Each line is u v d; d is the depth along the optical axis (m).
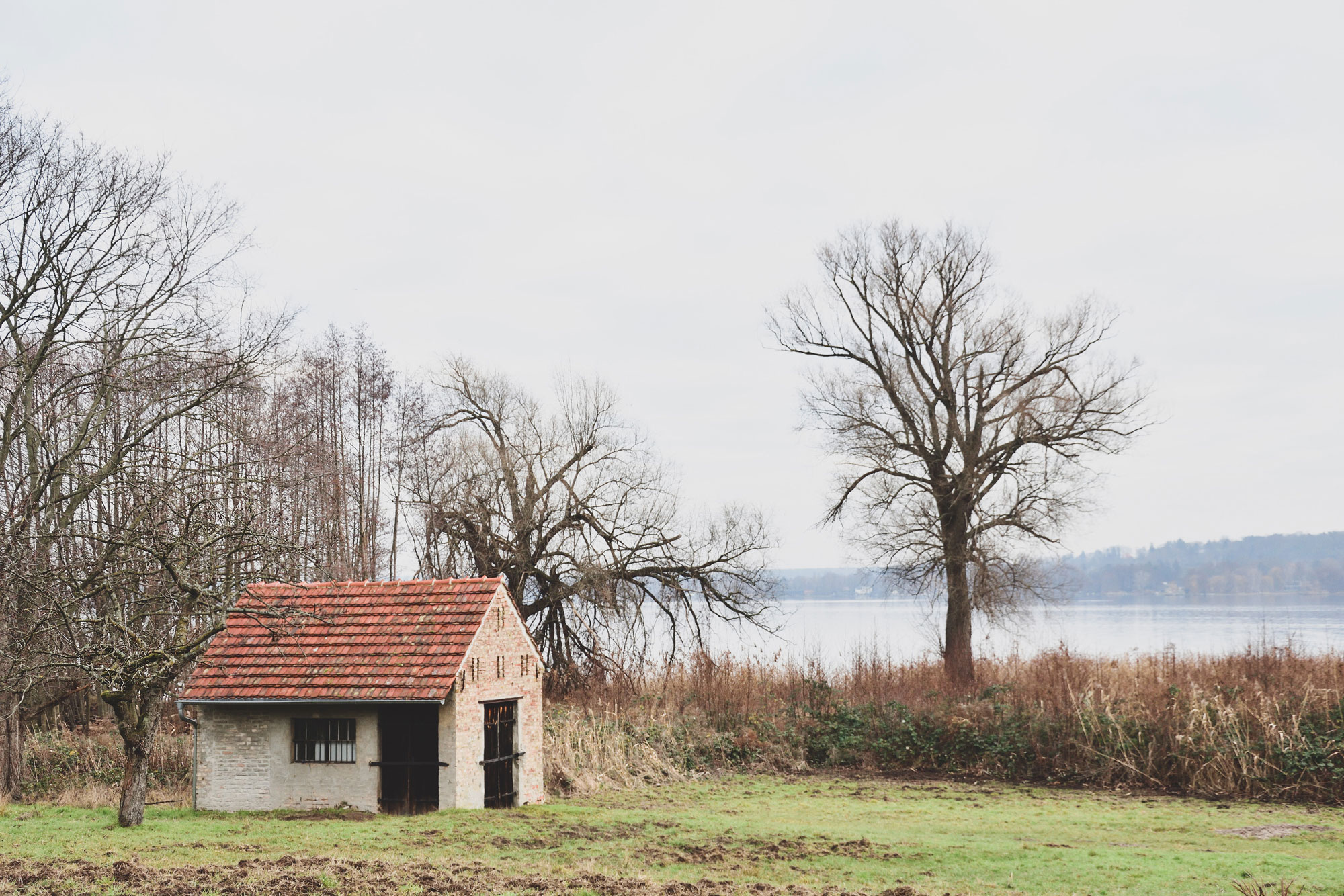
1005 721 31.38
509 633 22.58
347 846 16.58
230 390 27.58
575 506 40.50
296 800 20.50
